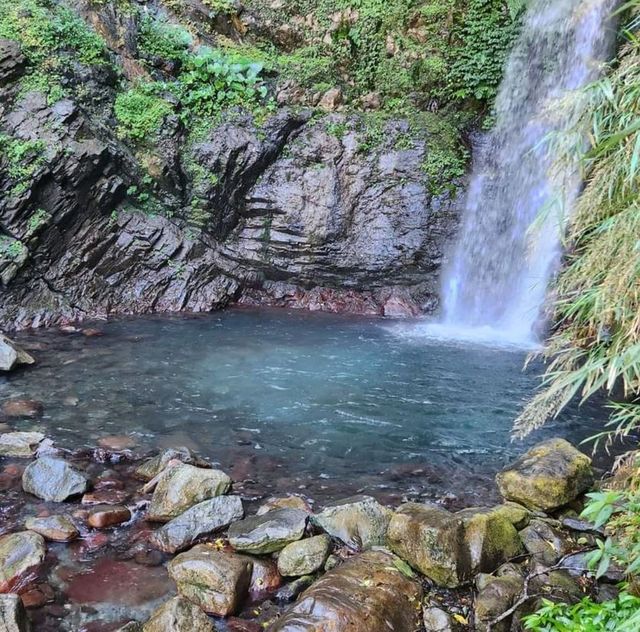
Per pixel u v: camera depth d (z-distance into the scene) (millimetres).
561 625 2137
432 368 6930
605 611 2119
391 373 6684
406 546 3135
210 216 9641
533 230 2551
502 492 3910
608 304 2016
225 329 8391
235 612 2885
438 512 3281
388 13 10773
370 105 10781
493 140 10414
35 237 7949
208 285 9656
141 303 9094
